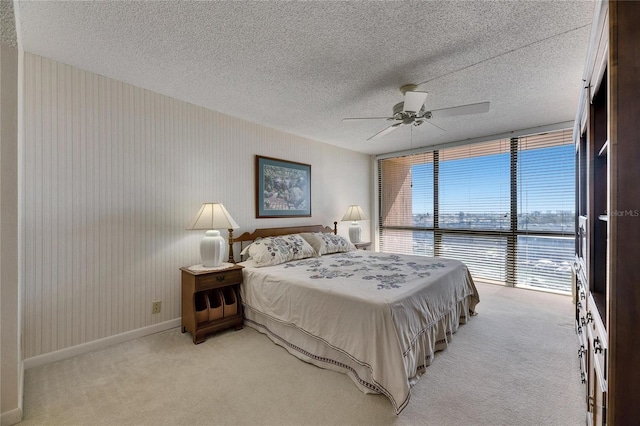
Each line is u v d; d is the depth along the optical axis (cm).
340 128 384
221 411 162
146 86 259
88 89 233
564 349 230
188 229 265
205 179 310
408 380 172
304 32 181
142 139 263
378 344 174
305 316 217
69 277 224
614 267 83
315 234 386
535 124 366
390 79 243
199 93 273
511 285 412
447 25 173
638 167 80
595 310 128
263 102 294
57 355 217
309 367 208
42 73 213
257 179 361
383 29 178
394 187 541
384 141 454
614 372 83
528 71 229
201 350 234
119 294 249
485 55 206
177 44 195
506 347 235
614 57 83
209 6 159
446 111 244
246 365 211
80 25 176
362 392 179
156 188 272
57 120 219
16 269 155
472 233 447
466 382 188
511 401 169
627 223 82
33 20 170
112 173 246
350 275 252
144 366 209
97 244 238
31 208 208
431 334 216
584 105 186
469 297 304
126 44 196
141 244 262
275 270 277
